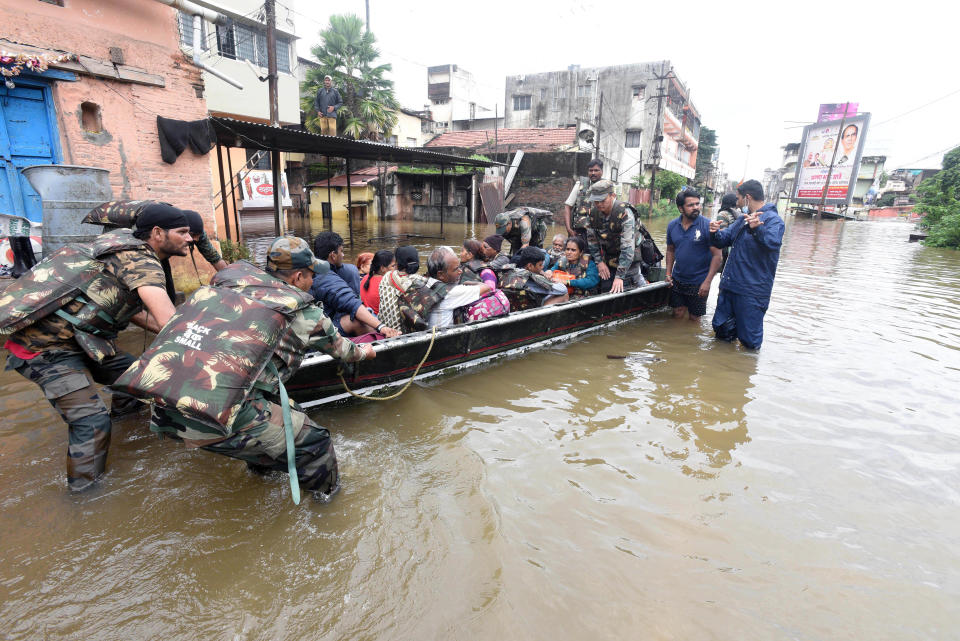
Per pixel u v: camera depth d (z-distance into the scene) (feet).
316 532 7.68
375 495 8.57
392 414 11.47
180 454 9.55
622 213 18.74
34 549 7.11
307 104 64.18
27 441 9.73
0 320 7.61
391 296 13.46
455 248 41.24
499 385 13.43
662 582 6.93
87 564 6.89
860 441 10.93
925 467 9.98
